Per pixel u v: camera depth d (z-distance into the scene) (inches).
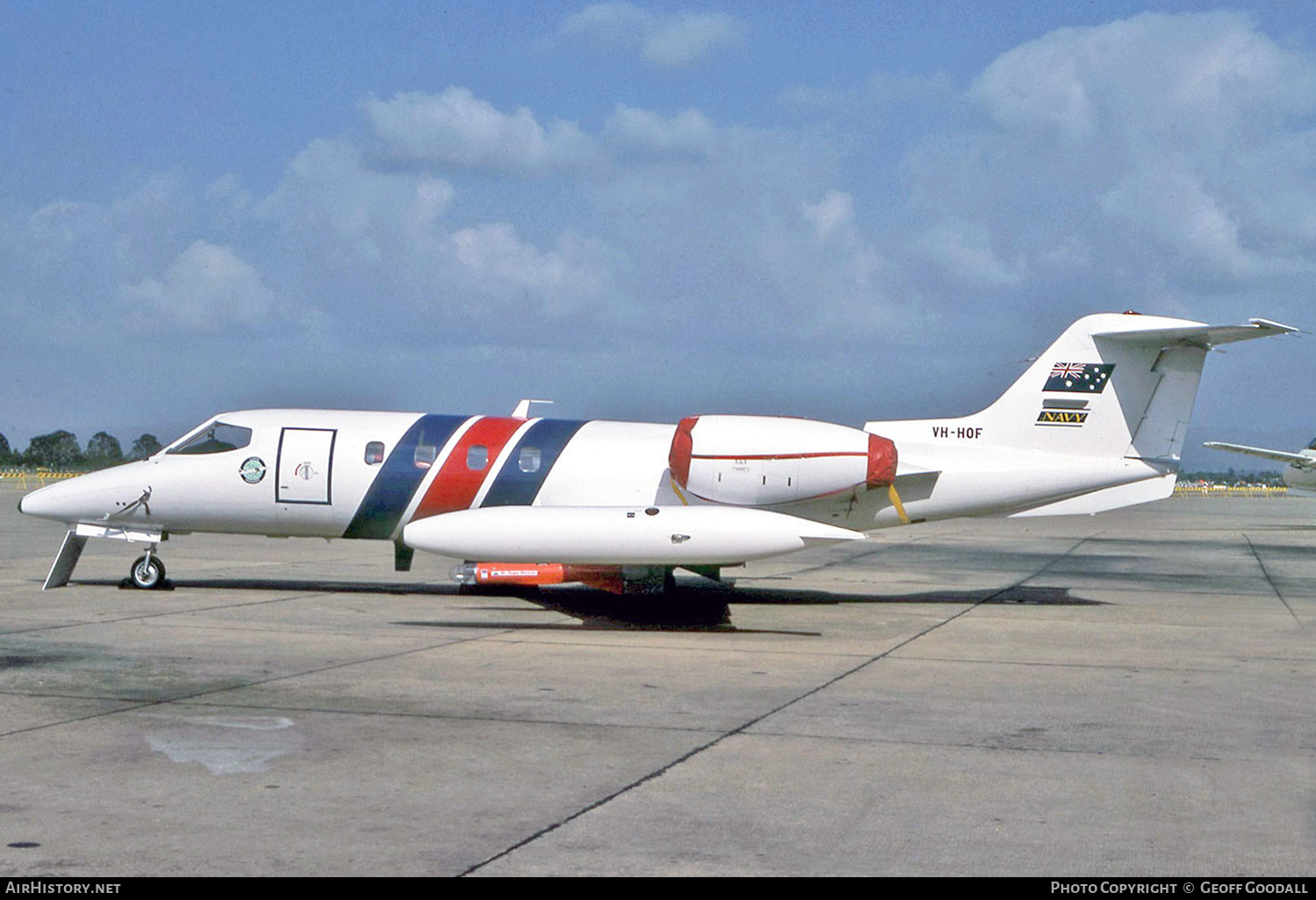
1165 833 259.9
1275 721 378.3
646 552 573.9
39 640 513.3
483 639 538.6
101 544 1119.0
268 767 306.0
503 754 323.0
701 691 416.2
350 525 690.8
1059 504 684.1
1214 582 875.4
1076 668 477.1
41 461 3599.9
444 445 679.1
